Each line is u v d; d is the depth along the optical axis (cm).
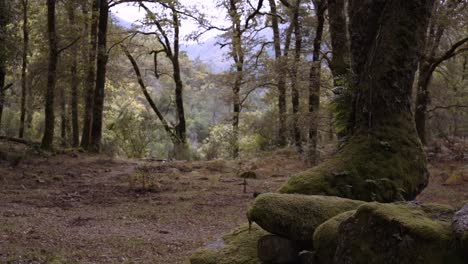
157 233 716
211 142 2209
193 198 996
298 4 1983
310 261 344
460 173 1100
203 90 5450
